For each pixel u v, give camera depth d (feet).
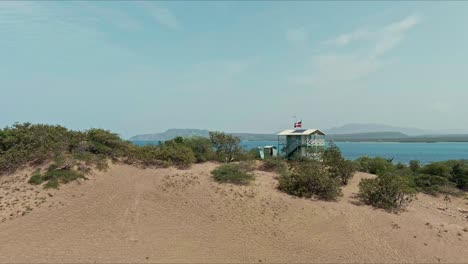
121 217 57.82
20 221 54.44
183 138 111.55
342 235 55.11
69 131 91.50
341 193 75.36
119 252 44.96
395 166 119.03
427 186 95.55
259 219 59.72
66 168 76.74
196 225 56.44
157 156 91.40
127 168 85.66
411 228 59.26
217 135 106.32
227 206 64.54
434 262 47.67
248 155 104.73
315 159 102.83
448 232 58.80
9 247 45.27
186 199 67.51
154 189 72.38
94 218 56.85
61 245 46.39
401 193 72.64
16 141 85.46
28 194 65.31
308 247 50.21
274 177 85.87
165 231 53.36
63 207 60.80
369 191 71.72
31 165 79.20
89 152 87.81
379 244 52.47
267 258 45.96
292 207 65.36
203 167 91.61
